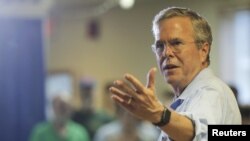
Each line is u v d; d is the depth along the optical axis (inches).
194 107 106.8
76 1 508.1
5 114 284.0
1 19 278.8
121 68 532.4
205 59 114.4
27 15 283.3
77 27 567.2
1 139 284.0
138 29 509.0
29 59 286.2
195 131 99.9
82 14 551.8
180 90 115.6
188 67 111.1
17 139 287.6
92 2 521.0
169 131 99.7
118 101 97.7
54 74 581.9
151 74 99.1
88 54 561.3
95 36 554.6
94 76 558.3
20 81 285.7
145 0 490.6
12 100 284.8
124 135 304.7
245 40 457.1
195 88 111.4
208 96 108.4
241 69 459.2
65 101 308.8
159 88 370.6
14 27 281.4
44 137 298.8
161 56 111.1
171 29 109.9
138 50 511.8
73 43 573.3
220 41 458.0
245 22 457.1
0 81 282.5
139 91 96.8
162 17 111.7
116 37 535.8
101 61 551.5
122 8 524.7
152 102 97.7
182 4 438.9
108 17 543.5
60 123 307.3
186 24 110.7
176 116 100.0
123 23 525.7
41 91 291.1
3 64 281.4
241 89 456.8
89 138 352.8
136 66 515.8
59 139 304.3
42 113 294.0
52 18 556.1
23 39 284.0
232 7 459.2
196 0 441.4
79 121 356.8
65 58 579.2
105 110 483.2
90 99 365.7
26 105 288.0
